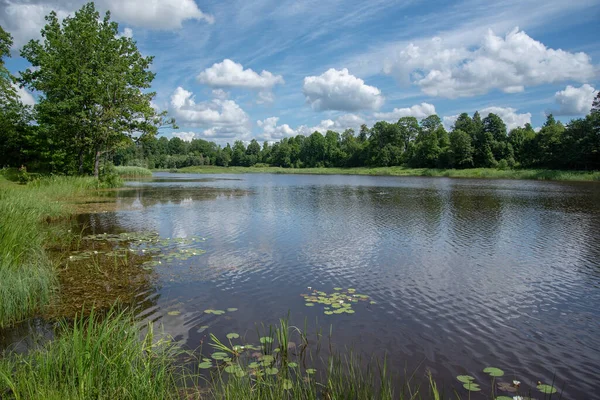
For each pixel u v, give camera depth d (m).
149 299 7.43
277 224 16.16
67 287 8.02
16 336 5.74
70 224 15.86
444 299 7.71
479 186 41.59
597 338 6.12
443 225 16.00
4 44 33.44
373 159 105.38
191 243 12.38
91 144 34.03
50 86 32.38
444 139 94.75
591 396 4.58
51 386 3.92
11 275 6.80
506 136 86.31
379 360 5.32
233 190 35.66
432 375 4.97
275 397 4.25
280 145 136.38
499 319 6.79
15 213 10.22
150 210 20.52
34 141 36.38
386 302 7.51
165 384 4.46
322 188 38.88
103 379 4.16
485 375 5.01
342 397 4.31
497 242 12.88
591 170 63.06
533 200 26.00
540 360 5.43
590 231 14.80
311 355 5.39
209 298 7.55
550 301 7.66
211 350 5.46
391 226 15.73
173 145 156.12
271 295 7.78
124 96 34.53
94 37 33.34
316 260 10.48
